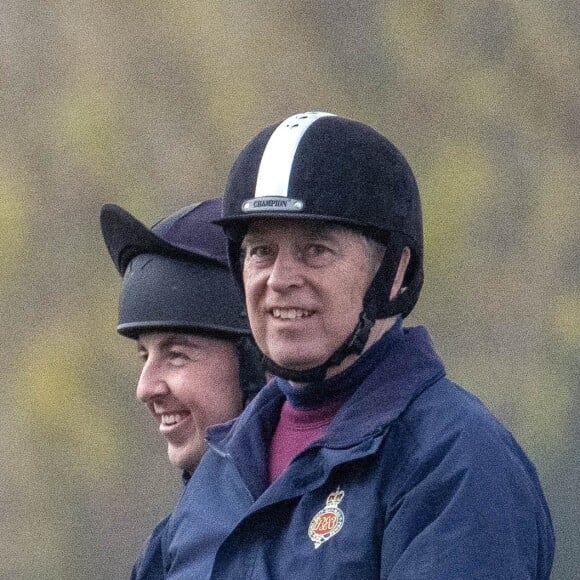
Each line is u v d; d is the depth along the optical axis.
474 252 27.62
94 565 27.69
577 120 28.75
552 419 25.89
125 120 30.27
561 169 28.55
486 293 27.16
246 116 29.75
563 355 26.59
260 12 30.33
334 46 29.97
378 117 29.47
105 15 30.64
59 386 28.75
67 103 30.61
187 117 29.98
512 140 28.84
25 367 29.38
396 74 29.70
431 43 29.50
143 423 28.62
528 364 26.53
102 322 29.75
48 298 29.98
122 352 29.44
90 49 30.67
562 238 27.89
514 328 26.94
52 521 27.73
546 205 28.16
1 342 29.66
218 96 29.95
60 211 30.20
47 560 27.58
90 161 29.88
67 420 28.42
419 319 26.97
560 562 23.78
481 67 29.14
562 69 28.80
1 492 28.11
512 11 29.22
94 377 29.17
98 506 27.94
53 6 31.05
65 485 28.08
